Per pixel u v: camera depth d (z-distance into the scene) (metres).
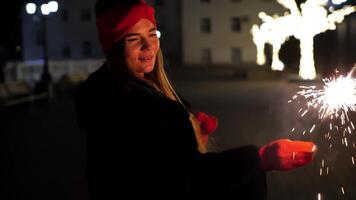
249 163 1.68
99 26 1.94
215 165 1.68
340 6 22.62
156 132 1.72
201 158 1.70
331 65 22.16
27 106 18.91
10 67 26.30
